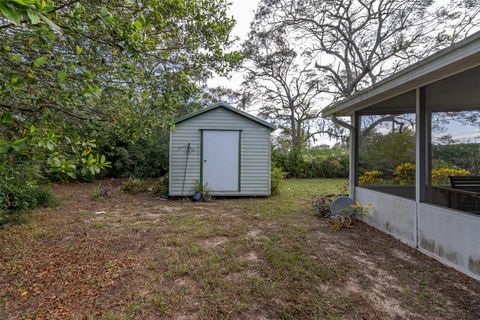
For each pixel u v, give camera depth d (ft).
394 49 41.63
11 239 11.59
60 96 5.68
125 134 8.98
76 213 16.90
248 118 24.18
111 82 8.32
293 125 53.98
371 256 10.17
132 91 8.16
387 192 13.65
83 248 10.71
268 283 8.01
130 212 17.49
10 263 9.21
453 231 9.17
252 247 10.97
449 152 11.82
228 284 7.93
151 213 17.30
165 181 25.18
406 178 12.19
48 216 15.87
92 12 5.96
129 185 25.99
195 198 22.09
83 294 7.35
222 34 10.04
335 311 6.70
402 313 6.66
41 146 4.69
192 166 23.61
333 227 13.97
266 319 6.38
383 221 13.44
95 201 21.40
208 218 15.92
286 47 50.16
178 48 9.70
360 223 15.01
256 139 24.39
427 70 8.55
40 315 6.42
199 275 8.48
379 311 6.72
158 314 6.51
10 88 5.04
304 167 42.01
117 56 7.68
